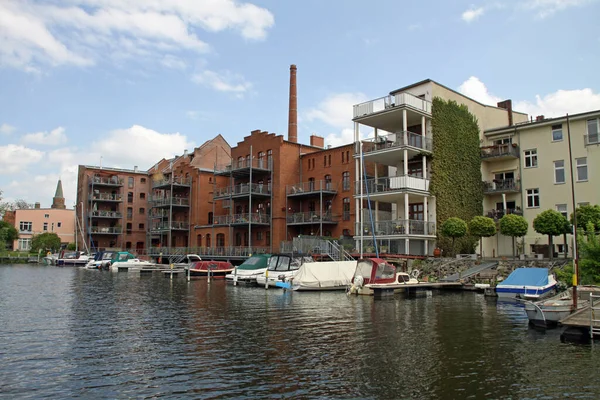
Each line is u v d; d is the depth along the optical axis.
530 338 14.09
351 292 26.34
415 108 35.56
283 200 48.66
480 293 26.67
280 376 10.30
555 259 27.94
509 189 36.47
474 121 39.12
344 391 9.33
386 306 21.47
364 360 11.59
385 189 37.09
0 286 31.98
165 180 64.06
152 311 19.91
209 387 9.59
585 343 13.37
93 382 9.94
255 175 52.81
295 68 57.28
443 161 36.38
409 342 13.60
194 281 37.31
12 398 8.99
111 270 51.06
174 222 63.41
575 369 10.74
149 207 79.44
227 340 13.92
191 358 11.81
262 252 47.22
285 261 33.03
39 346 13.19
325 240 38.34
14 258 76.44
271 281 31.91
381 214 39.22
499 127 39.19
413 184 34.97
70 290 29.28
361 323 16.77
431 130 36.88
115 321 17.31
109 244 76.88
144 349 12.78
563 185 34.19
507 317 18.00
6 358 11.86
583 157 33.25
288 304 22.27
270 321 17.25
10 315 18.77
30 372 10.66
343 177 45.03
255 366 11.07
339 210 44.78
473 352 12.37
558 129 34.78
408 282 26.81
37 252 81.44
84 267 61.41
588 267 21.20
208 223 62.41
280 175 48.66
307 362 11.41
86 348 12.93
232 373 10.52
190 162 69.19
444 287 28.08
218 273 41.62
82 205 77.38
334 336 14.48
